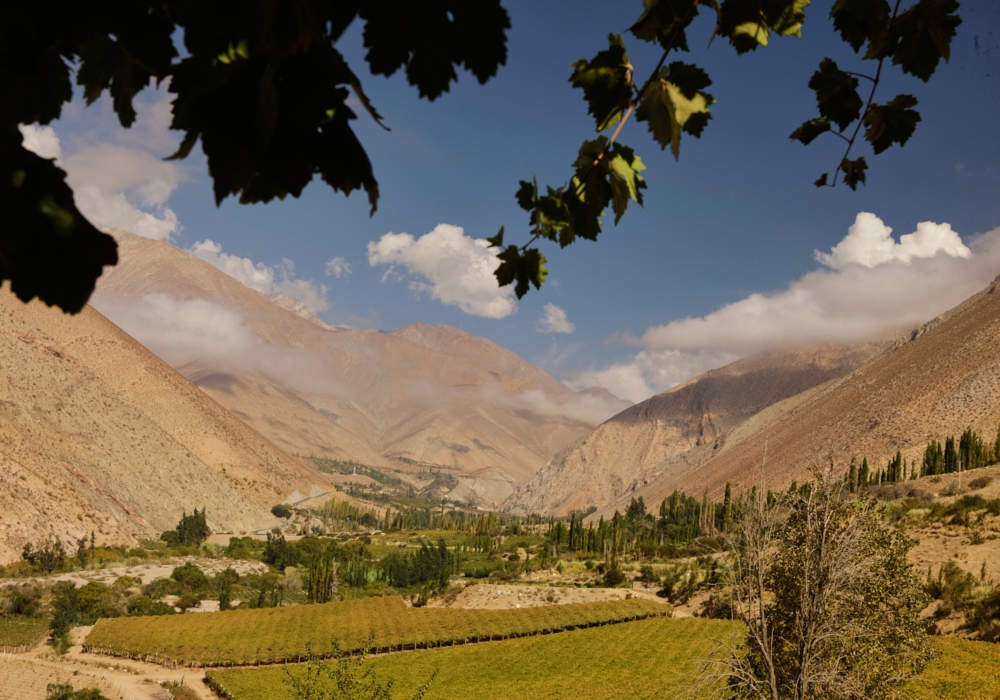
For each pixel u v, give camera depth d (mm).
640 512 157625
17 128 1314
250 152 1255
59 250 1219
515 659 60344
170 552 112812
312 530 178000
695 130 1678
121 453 145750
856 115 2240
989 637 38938
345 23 1139
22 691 52344
